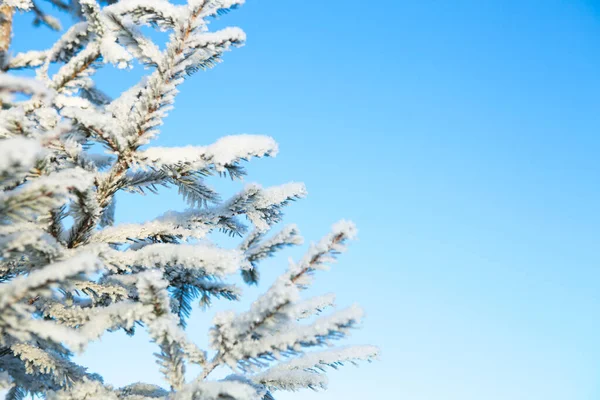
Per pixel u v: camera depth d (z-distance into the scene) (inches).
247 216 56.7
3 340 47.4
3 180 41.5
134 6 51.5
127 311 47.4
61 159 52.5
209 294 58.2
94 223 52.5
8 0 65.7
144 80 56.2
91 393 48.0
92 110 52.7
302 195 56.9
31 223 50.8
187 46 51.8
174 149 53.0
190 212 57.0
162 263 51.2
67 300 51.6
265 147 51.8
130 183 54.9
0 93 44.3
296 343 45.5
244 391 44.6
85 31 54.2
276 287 45.7
